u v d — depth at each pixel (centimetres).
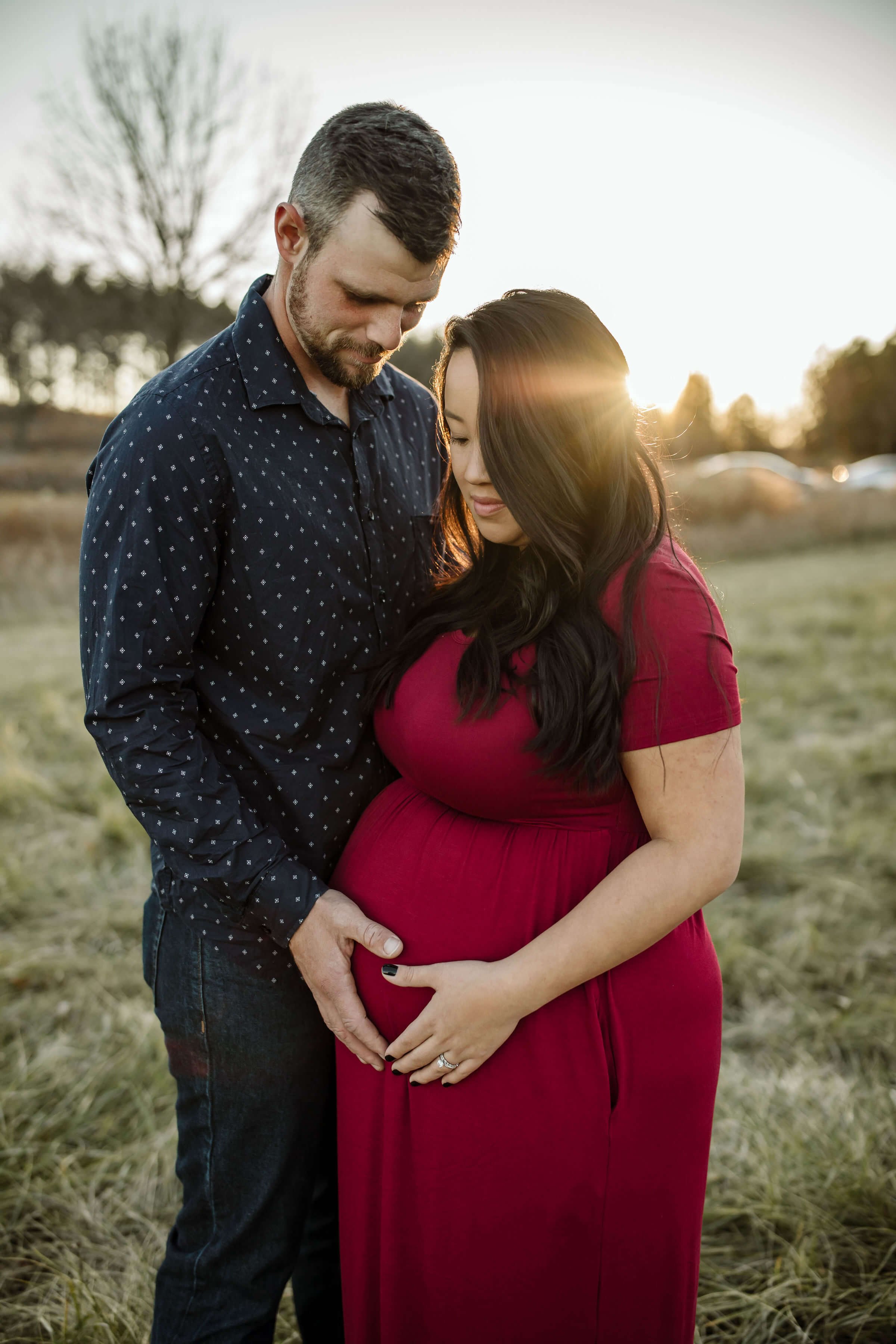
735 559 1465
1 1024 258
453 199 122
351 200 117
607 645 118
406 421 159
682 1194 128
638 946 118
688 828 118
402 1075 127
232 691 135
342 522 137
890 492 1620
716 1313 177
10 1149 208
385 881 133
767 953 301
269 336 131
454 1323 130
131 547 122
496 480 122
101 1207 202
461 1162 125
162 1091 233
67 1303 172
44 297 1642
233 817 127
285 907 127
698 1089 127
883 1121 219
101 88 1255
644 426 138
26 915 321
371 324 125
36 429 2389
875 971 289
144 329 1435
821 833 378
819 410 3972
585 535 123
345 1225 139
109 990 277
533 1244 126
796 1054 248
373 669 144
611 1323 128
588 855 128
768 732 518
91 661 127
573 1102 123
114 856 365
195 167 1303
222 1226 143
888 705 565
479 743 125
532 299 124
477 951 126
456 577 155
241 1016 136
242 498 127
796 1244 190
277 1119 142
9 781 413
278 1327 176
